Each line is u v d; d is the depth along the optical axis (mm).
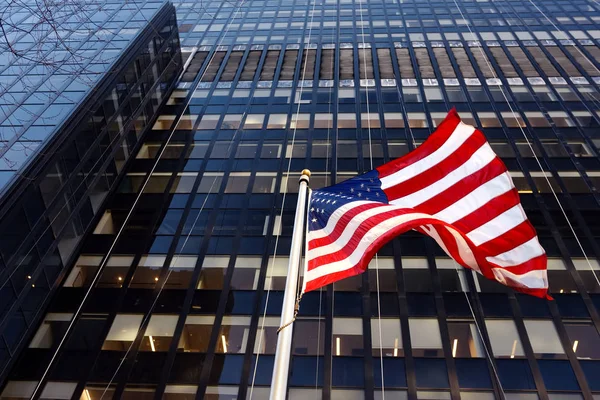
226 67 38781
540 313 20469
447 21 43688
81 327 20984
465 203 11570
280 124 31766
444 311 20750
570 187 26156
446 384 18328
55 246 22453
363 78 35750
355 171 27797
